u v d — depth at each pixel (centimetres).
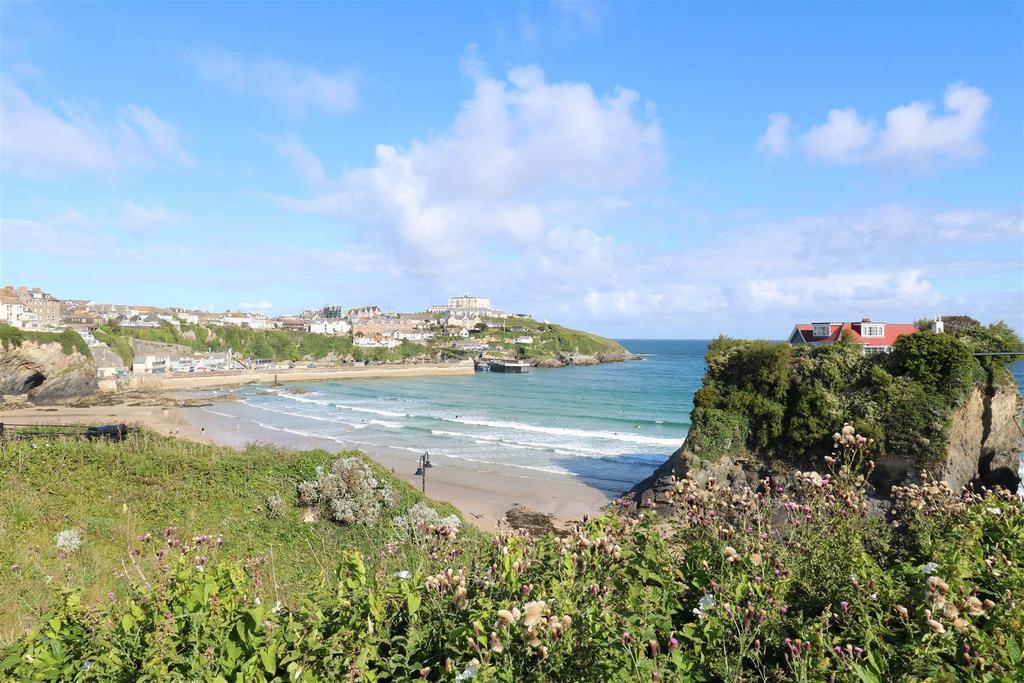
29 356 8519
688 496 573
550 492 3794
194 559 669
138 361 13075
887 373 3088
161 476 1981
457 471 4384
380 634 441
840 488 578
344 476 2055
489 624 401
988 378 3200
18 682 470
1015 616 410
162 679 425
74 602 559
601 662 363
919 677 358
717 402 3466
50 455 2009
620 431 6506
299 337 18975
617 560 479
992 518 609
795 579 452
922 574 445
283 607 551
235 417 7550
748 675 380
